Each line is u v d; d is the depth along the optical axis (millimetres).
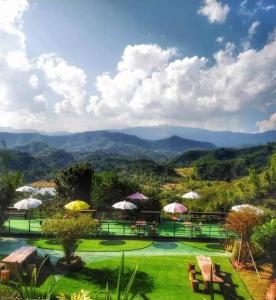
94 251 14641
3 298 6871
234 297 10156
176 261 13391
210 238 16672
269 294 10141
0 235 17047
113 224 19609
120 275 4375
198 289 10602
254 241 13195
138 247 15383
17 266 10352
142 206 20703
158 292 10305
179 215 20906
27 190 20422
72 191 21844
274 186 23422
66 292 10016
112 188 21141
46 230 12555
